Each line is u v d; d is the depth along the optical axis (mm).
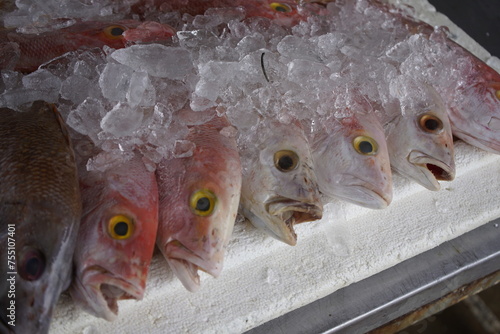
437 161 642
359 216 634
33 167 492
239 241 581
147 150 540
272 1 743
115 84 546
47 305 472
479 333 810
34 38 604
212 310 554
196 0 712
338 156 606
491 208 667
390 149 659
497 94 681
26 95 533
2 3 674
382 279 615
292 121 588
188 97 576
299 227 604
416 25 775
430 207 657
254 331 566
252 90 594
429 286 619
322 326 577
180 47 590
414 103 650
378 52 684
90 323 524
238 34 655
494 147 688
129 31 616
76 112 534
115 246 497
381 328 614
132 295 497
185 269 524
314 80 606
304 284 581
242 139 579
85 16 652
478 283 652
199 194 530
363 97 631
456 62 699
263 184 567
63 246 482
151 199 523
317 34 695
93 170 519
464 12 990
